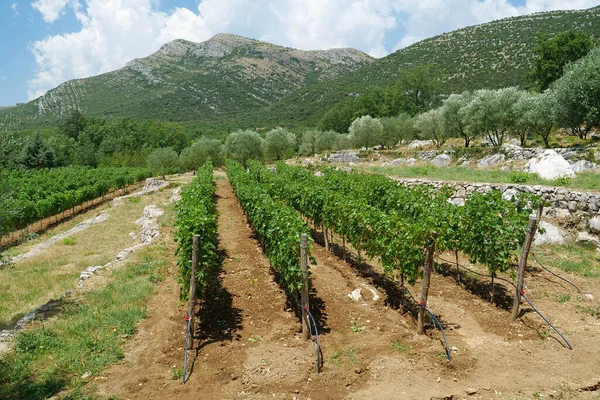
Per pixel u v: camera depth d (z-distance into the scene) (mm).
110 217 21750
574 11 101750
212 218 9102
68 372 5758
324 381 5457
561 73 35000
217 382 5523
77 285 10078
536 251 11047
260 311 8031
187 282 7457
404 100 66750
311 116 111500
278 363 5914
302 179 21125
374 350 6215
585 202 12078
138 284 9289
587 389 5164
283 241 7672
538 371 5578
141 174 47000
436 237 6617
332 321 7398
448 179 18297
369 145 44719
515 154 21938
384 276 9766
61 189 30594
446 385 5297
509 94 25156
